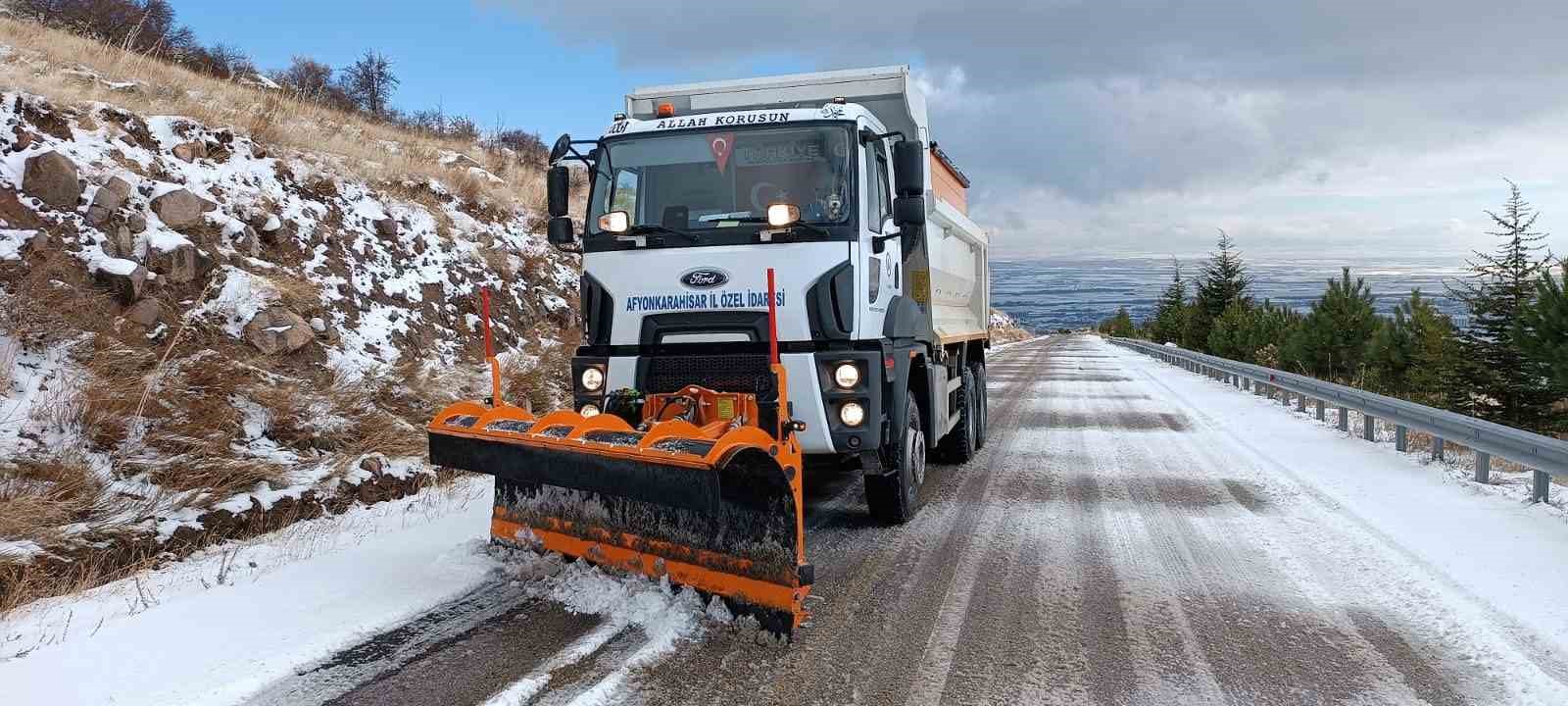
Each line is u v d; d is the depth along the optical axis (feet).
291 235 33.30
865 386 18.83
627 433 14.93
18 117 27.12
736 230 19.15
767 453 13.64
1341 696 12.13
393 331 33.37
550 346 40.65
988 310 39.11
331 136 46.70
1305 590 16.67
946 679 12.70
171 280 26.16
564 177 21.75
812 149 19.92
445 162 54.95
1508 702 11.92
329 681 12.30
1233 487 26.73
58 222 24.93
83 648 13.10
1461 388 63.21
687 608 14.80
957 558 19.11
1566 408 60.29
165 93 40.24
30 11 52.85
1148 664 13.25
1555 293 50.44
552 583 15.96
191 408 22.48
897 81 25.55
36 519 16.83
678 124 20.71
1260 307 116.78
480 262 42.60
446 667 12.84
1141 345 135.85
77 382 21.11
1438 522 21.85
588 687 12.21
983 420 36.35
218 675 12.34
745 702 11.85
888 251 21.84
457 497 23.56
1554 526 21.35
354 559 17.92
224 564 17.08
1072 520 22.67
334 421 25.46
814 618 15.24
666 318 19.40
